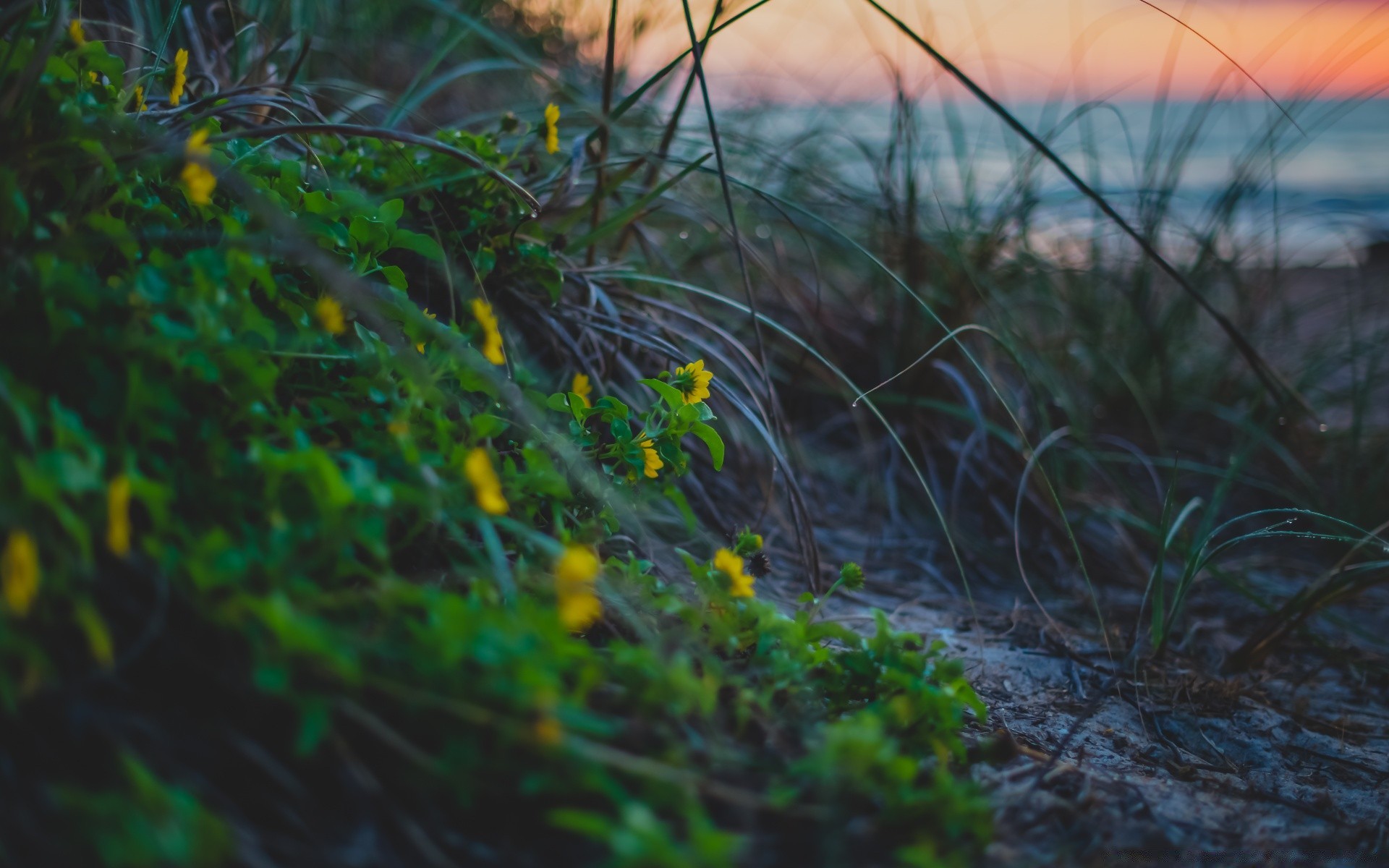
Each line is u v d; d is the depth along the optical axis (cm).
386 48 311
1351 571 199
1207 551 262
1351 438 300
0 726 124
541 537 145
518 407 155
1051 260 327
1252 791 162
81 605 119
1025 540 249
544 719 126
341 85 225
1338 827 155
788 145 318
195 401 142
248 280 144
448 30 315
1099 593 235
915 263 280
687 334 228
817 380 282
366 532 133
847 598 214
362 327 155
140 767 116
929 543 242
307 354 148
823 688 151
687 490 217
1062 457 270
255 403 142
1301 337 371
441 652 128
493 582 147
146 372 137
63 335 136
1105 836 146
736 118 334
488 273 188
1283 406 256
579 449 169
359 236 162
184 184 159
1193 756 171
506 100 330
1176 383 339
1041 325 333
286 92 198
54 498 121
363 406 154
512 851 130
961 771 153
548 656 130
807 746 140
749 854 131
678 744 136
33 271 137
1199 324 359
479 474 138
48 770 123
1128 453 307
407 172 189
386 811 129
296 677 128
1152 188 305
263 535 134
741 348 209
